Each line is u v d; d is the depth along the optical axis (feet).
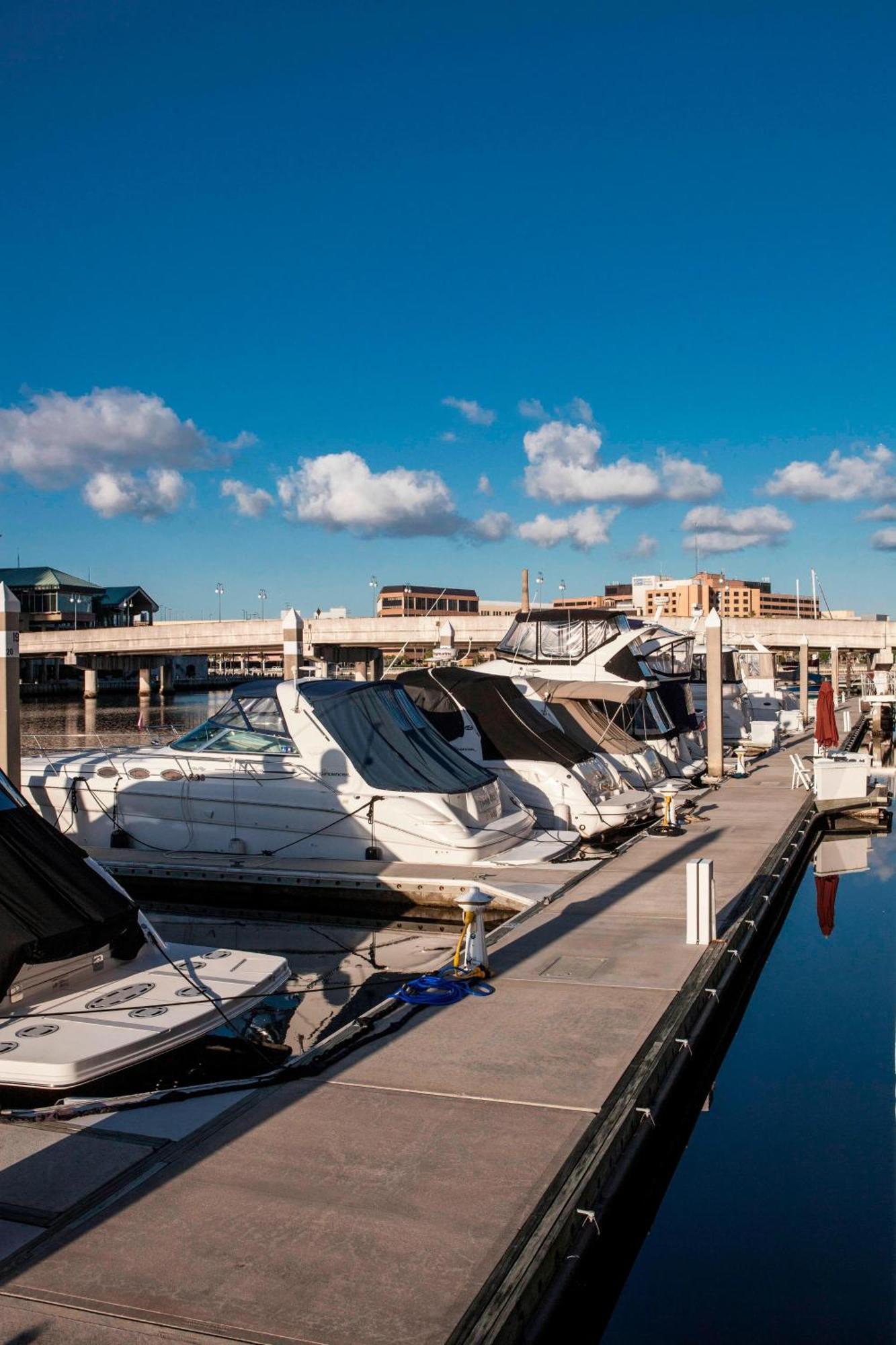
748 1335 18.01
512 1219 15.96
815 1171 24.57
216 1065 25.39
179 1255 14.84
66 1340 12.98
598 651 77.77
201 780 50.11
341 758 48.47
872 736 132.16
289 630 72.38
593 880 42.83
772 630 232.12
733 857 48.55
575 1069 22.18
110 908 26.66
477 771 52.47
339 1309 13.64
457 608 542.16
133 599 455.22
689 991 27.84
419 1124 19.42
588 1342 16.93
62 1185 16.96
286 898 45.78
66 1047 22.68
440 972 28.78
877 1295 19.40
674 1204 22.82
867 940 46.65
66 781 51.80
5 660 47.57
